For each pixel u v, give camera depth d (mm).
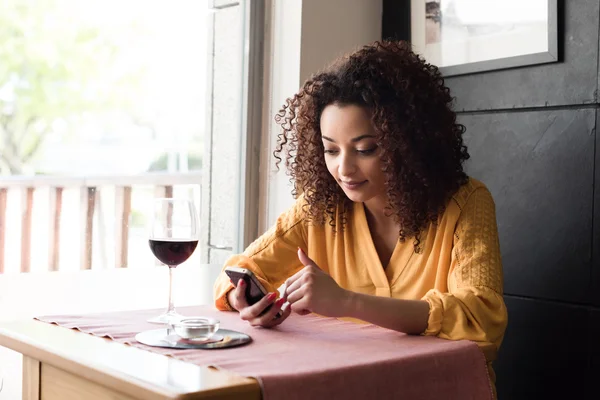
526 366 2062
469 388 1280
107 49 2256
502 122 2121
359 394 1139
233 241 2557
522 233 2072
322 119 1628
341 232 1746
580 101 1939
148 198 2367
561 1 1962
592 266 1913
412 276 1635
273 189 2502
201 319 1354
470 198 1630
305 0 2373
